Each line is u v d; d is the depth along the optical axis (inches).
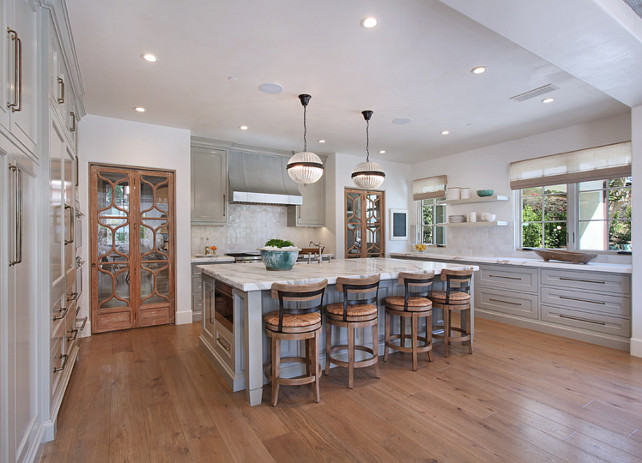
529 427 83.0
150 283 172.4
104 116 158.2
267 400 97.2
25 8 63.7
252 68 112.9
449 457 71.9
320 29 91.0
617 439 78.2
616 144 156.3
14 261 55.5
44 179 72.9
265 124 171.2
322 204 240.5
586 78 102.0
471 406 93.1
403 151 229.3
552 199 186.1
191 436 79.8
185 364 123.3
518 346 143.2
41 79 73.0
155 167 169.9
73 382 108.2
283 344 112.0
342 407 93.0
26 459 63.2
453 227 237.8
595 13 70.7
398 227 263.1
